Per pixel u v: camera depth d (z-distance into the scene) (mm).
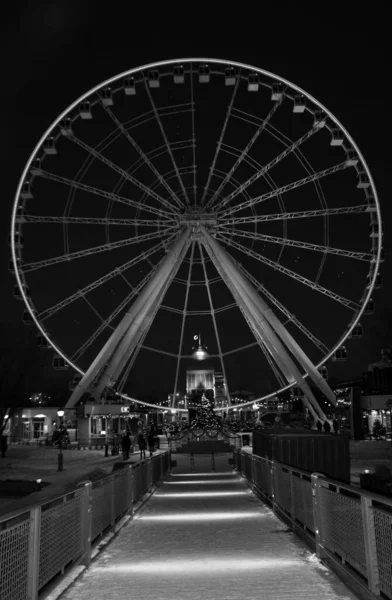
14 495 23766
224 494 21859
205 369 88750
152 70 46969
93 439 59781
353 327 47406
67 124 46094
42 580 7410
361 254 46906
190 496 21344
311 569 9320
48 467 39281
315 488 10305
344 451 20969
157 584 8500
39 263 46469
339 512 8734
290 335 49156
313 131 46000
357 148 45531
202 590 8094
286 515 13984
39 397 94562
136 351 51250
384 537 6754
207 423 56719
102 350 48500
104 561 10297
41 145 45531
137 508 17188
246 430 70562
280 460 20828
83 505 9898
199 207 48656
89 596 7930
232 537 12508
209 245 49000
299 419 89062
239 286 49156
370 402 59156
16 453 51969
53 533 8000
